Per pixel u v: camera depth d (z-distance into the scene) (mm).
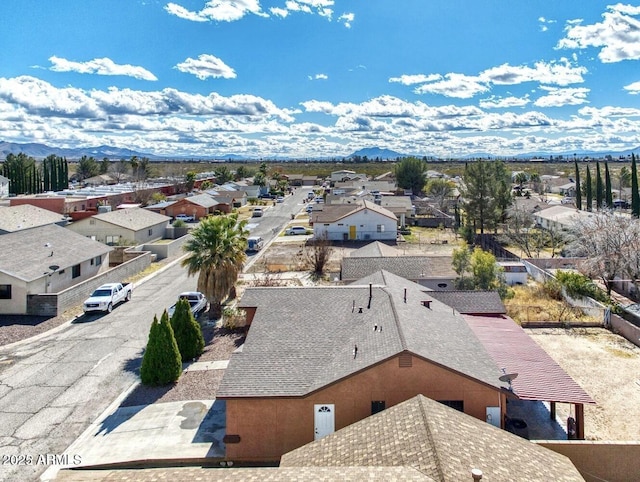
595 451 14430
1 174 115062
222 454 16906
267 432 16594
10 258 34000
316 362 18062
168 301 36719
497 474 11078
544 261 48844
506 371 18469
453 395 16422
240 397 16250
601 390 22328
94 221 56094
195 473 11578
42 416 19625
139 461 16547
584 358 26375
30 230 40469
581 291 36844
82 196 81812
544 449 13516
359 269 37375
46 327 30516
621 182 109000
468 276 36750
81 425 18953
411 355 16312
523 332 23828
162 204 85188
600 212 50750
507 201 73875
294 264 48938
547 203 85188
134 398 21297
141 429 18625
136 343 27953
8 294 32375
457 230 71750
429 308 23688
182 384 22672
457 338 19969
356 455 12547
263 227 75875
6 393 21641
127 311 34219
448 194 100188
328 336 19859
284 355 18578
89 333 29578
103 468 16344
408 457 11617
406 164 116438
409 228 76938
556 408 20656
